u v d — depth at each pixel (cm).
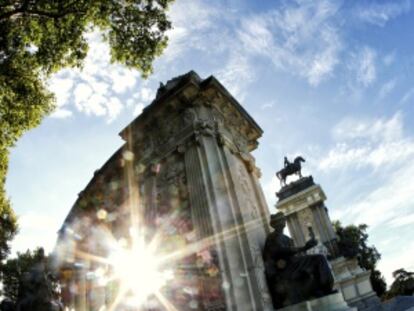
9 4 1168
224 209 1321
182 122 1595
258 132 1970
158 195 1566
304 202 3834
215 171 1410
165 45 1461
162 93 1831
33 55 1359
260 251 1350
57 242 2762
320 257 1194
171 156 1593
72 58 1398
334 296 1103
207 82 1608
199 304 1185
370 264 5966
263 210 1620
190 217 1369
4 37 1240
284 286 1195
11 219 2831
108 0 1312
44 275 1423
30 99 1419
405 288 4059
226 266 1173
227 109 1766
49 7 1246
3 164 1502
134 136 1831
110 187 2170
